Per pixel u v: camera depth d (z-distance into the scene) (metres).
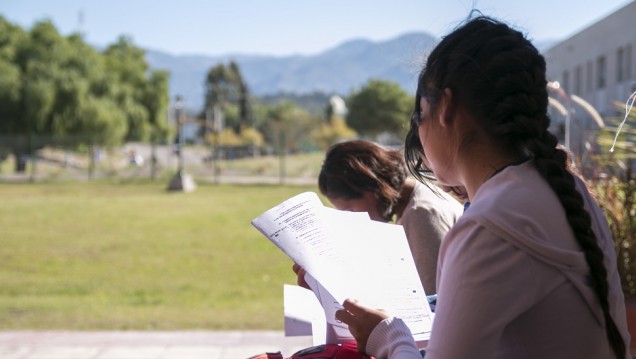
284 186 31.11
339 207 2.71
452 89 1.42
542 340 1.28
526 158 1.41
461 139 1.43
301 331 1.83
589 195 1.49
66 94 44.75
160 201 23.34
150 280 10.15
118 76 62.75
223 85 118.56
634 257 3.88
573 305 1.28
